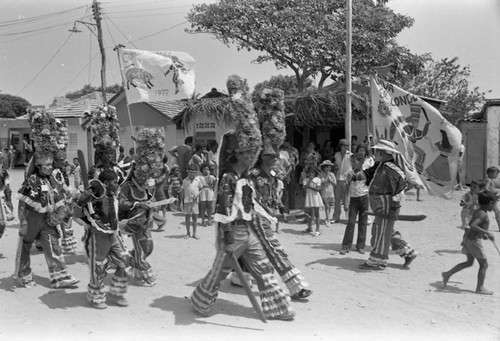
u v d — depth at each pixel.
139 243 6.74
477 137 19.92
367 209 8.64
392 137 9.44
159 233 10.34
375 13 18.66
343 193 11.51
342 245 8.72
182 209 13.16
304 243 9.48
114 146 7.25
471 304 6.14
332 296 6.39
